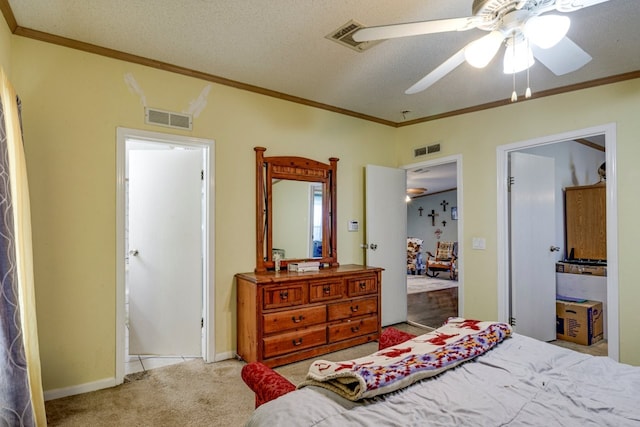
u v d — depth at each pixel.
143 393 2.43
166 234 3.19
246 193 3.20
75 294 2.43
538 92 3.18
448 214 9.20
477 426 1.02
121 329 2.58
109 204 2.55
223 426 2.05
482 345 1.57
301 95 3.43
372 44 2.44
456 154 3.81
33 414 1.62
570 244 4.36
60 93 2.40
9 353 1.51
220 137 3.06
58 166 2.39
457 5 1.99
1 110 1.54
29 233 1.92
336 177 3.77
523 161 3.52
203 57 2.66
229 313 3.09
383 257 4.09
